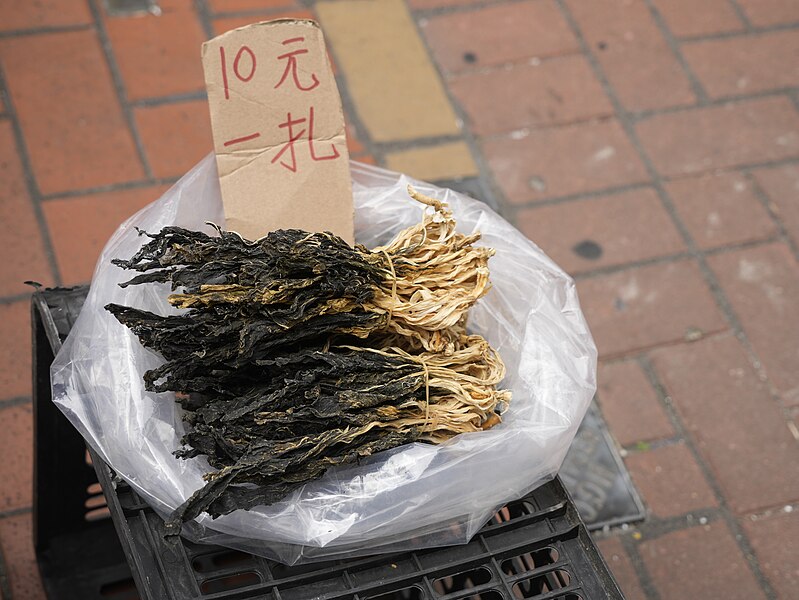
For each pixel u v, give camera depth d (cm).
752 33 265
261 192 105
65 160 213
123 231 107
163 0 244
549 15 261
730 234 223
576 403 100
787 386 199
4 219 202
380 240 117
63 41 232
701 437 190
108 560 159
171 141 220
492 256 108
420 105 237
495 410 104
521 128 236
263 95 102
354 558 93
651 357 201
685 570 173
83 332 100
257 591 88
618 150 235
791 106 250
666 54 257
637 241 219
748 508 181
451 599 90
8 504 168
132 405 94
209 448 90
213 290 88
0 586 159
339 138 106
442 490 93
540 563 103
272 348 93
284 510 90
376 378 95
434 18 255
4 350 185
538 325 107
